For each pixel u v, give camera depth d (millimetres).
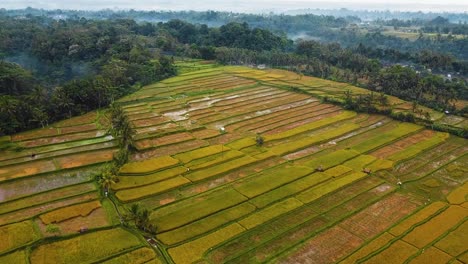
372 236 50906
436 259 46156
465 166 72125
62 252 46500
